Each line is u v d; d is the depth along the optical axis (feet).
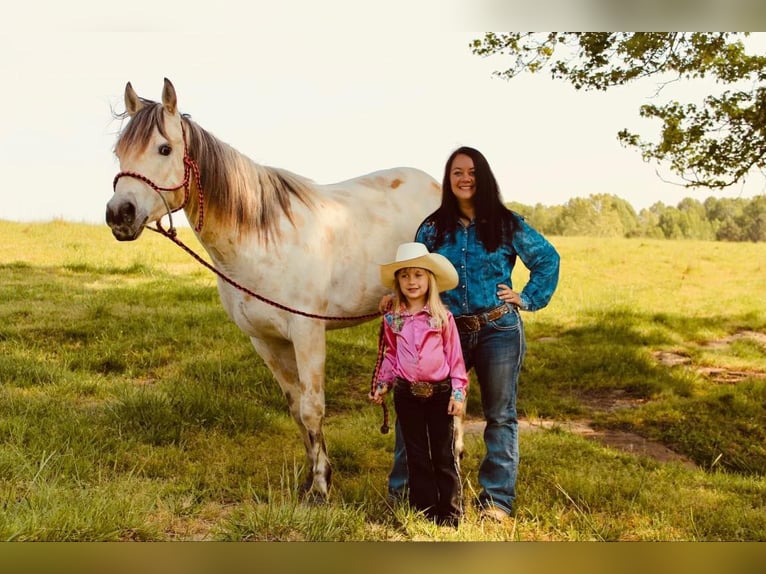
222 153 11.88
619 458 15.99
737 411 20.16
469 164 11.59
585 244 53.98
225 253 12.13
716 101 20.39
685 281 43.11
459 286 11.70
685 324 33.04
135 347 22.93
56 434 14.38
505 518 11.80
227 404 17.06
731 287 41.75
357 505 12.53
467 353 11.83
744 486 14.60
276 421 17.02
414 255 10.82
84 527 10.39
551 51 21.58
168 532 11.00
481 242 11.60
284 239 12.40
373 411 18.93
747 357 28.07
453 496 11.46
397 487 12.64
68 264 37.17
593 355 25.80
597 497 13.09
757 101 20.15
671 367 25.52
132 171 11.00
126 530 10.71
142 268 37.52
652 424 19.36
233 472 13.84
